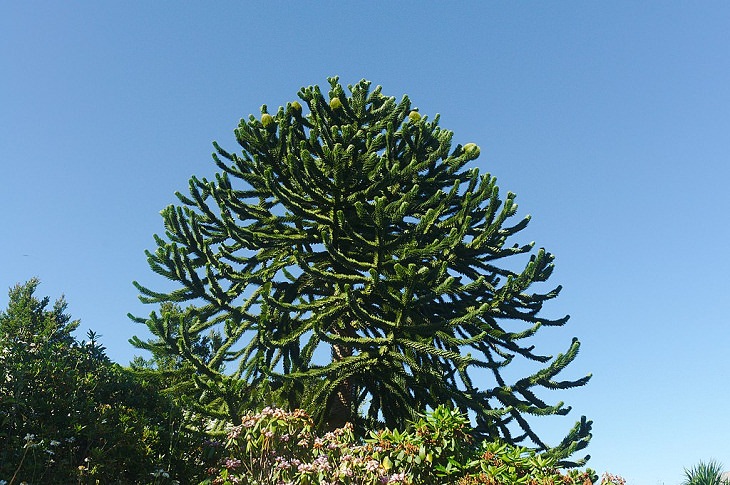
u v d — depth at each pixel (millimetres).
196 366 8773
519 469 7098
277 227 10867
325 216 10500
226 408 8922
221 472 6426
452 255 10141
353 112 11492
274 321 10016
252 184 10891
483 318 10406
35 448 5621
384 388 10086
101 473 5848
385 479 6559
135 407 6957
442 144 10953
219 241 11008
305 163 9391
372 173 9961
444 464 7113
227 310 9617
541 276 9734
